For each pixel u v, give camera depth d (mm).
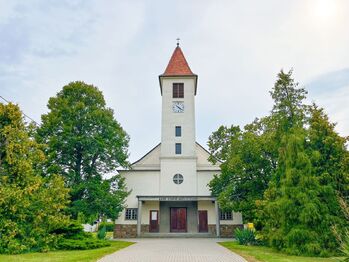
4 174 16406
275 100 21391
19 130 17000
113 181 29266
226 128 29953
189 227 33719
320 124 17469
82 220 28156
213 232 33344
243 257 14453
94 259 13461
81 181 26422
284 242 16188
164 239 28969
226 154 28969
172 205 34406
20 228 16359
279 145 20719
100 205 26078
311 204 15523
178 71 37844
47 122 26250
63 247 17859
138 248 19047
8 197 15227
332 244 14789
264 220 20297
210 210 34031
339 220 15289
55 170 25578
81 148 27078
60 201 18766
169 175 35031
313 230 15508
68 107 26797
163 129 36344
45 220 17516
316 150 17156
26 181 16750
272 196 18734
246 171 26375
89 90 28125
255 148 25125
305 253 14977
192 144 35875
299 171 16531
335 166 16672
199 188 34625
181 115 36688
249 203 25391
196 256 14836
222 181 29266
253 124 27047
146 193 34562
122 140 29656
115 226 33594
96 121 27312
